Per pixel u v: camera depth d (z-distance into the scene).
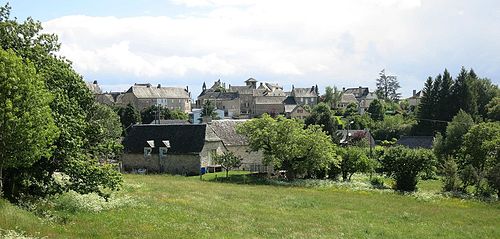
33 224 18.12
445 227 27.66
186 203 30.42
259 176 55.44
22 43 25.12
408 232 25.28
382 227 26.34
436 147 72.81
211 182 48.94
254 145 54.84
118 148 27.94
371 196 42.09
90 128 26.77
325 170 56.28
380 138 113.94
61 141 23.98
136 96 160.00
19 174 24.16
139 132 65.19
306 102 188.12
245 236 20.97
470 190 48.03
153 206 27.86
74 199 25.45
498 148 45.97
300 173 56.28
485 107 104.19
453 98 104.50
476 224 29.36
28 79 19.39
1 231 15.93
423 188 51.00
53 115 23.61
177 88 179.62
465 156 49.28
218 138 63.19
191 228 21.70
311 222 26.58
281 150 53.09
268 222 25.64
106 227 20.20
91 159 26.20
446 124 103.00
